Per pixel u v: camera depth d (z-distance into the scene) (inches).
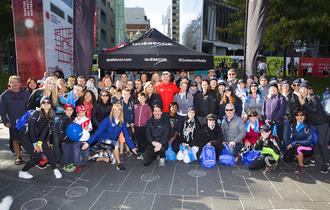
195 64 321.4
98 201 179.9
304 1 577.3
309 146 238.2
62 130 231.9
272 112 268.1
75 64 305.9
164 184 208.4
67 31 506.9
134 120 274.2
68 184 205.9
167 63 311.6
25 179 213.6
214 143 260.4
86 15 302.7
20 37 393.4
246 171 239.3
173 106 279.4
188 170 239.9
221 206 175.5
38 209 169.2
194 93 298.8
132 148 252.8
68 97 253.0
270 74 998.4
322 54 1552.7
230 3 776.3
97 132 240.4
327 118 238.5
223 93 292.4
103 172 231.9
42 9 391.2
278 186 208.2
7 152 280.5
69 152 232.4
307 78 904.3
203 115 288.5
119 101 275.7
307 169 245.9
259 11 327.3
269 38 607.5
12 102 241.6
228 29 778.8
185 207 173.6
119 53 309.7
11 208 169.9
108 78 314.3
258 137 264.4
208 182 213.5
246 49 341.7
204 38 1883.6
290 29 594.2
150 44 329.4
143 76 347.3
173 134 271.4
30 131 209.9
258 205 177.6
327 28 605.9
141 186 204.1
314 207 176.2
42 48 397.7
